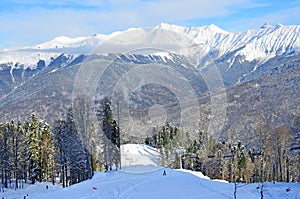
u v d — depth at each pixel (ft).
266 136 150.92
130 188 57.11
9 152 155.84
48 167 161.17
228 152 125.49
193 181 61.36
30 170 159.43
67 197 56.80
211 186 59.77
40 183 153.38
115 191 56.08
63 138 106.01
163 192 54.80
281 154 148.97
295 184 77.05
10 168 158.10
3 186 148.56
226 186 61.98
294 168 147.23
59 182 160.56
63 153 116.67
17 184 148.87
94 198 53.42
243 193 58.59
